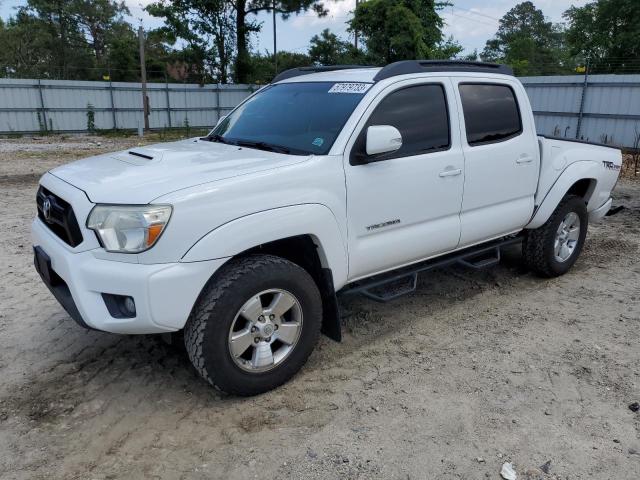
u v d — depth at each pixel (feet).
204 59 118.83
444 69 14.38
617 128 58.44
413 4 75.77
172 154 12.31
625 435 10.20
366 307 16.22
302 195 11.18
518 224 16.53
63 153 60.59
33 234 12.53
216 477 9.14
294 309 11.51
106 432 10.36
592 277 18.79
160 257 9.74
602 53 115.03
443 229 14.21
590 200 19.06
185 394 11.63
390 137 11.72
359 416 10.79
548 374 12.34
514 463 9.43
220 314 10.38
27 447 9.88
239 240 10.34
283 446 9.90
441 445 9.91
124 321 10.00
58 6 164.55
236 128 14.57
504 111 15.70
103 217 9.86
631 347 13.64
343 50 118.83
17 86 86.89
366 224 12.48
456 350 13.55
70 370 12.51
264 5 118.21
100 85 93.81
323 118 12.85
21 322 14.93
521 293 17.37
